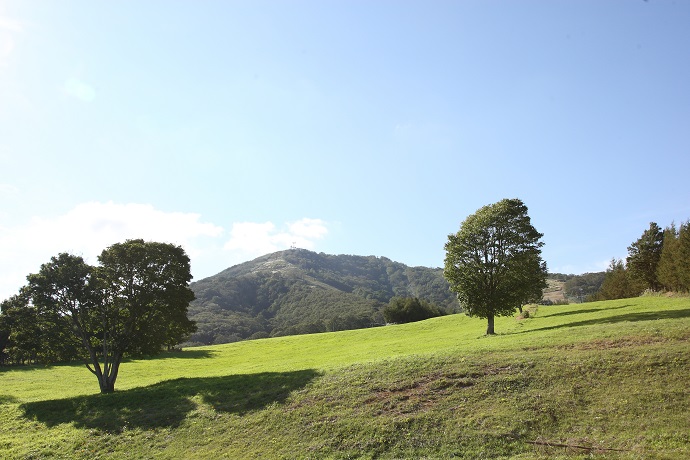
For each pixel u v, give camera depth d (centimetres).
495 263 4919
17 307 3894
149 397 3116
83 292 3856
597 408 1925
